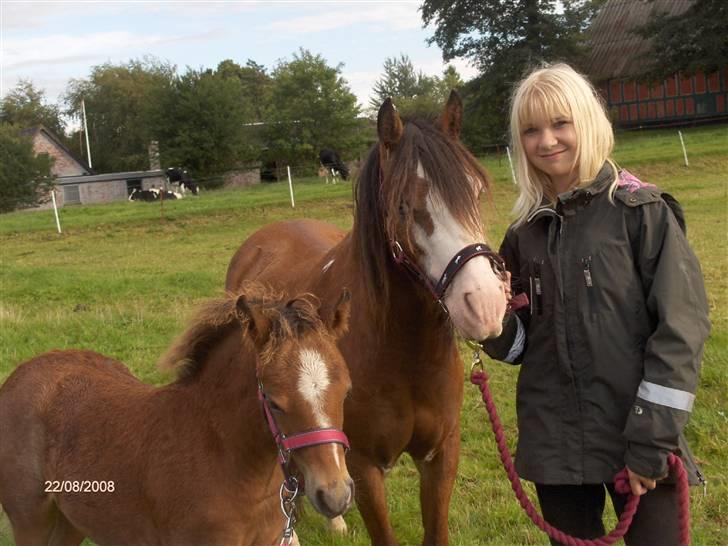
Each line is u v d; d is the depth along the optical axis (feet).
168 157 127.13
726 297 27.66
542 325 9.06
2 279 39.68
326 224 19.40
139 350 24.76
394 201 9.89
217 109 127.54
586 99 8.82
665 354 8.00
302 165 134.62
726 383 18.78
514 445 17.22
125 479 10.23
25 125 211.20
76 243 59.93
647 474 8.08
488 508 14.52
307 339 8.63
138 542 10.41
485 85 119.24
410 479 16.25
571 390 8.84
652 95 126.52
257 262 17.44
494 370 21.70
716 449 16.07
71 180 130.82
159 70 194.80
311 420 8.36
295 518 10.30
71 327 27.73
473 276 9.22
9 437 11.39
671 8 128.88
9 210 109.91
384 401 11.19
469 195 9.83
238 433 9.55
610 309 8.50
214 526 9.60
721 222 43.80
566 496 9.34
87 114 190.49
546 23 119.75
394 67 209.36
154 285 35.65
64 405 11.29
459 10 122.52
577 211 8.76
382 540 11.66
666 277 8.13
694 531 13.26
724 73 118.83
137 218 67.10
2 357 23.98
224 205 71.26
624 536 9.18
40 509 11.36
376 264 10.79
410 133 10.23
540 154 8.99
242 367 9.61
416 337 10.89
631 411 8.21
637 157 73.56
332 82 135.03
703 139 85.87
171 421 10.12
